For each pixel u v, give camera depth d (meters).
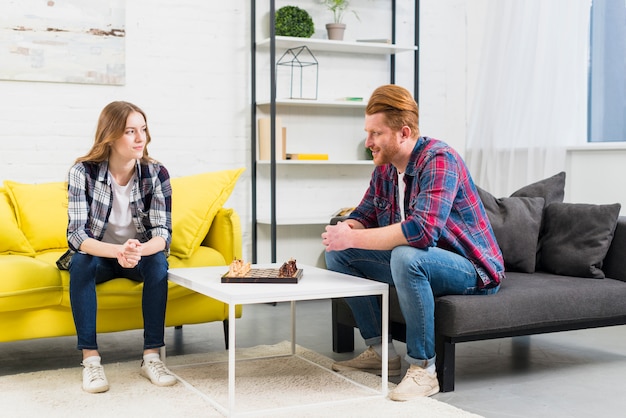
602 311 2.85
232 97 4.71
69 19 4.26
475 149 5.13
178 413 2.33
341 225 2.56
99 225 2.81
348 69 5.06
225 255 3.32
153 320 2.76
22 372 2.92
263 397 2.49
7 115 4.18
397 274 2.49
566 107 4.51
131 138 2.74
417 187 2.59
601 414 2.38
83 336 2.64
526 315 2.66
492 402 2.49
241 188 4.77
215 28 4.64
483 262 2.63
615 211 3.11
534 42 4.67
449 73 5.37
